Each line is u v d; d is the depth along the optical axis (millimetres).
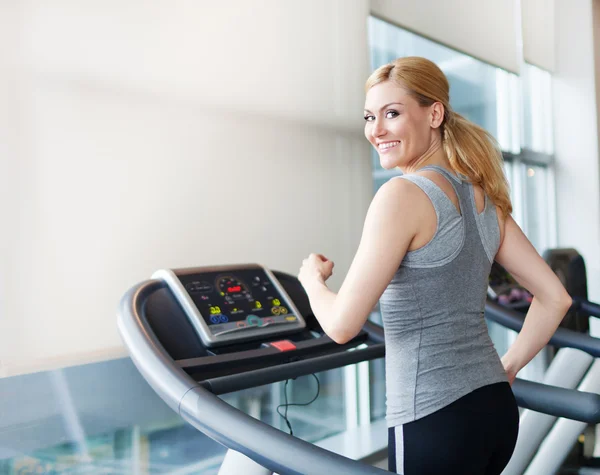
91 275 1651
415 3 2951
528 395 1352
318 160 2361
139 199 1765
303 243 2289
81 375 1702
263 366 1431
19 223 1512
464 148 1083
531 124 4504
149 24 1797
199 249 1919
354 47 2535
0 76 1482
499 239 1103
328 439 2520
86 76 1650
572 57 4398
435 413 959
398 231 951
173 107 1855
